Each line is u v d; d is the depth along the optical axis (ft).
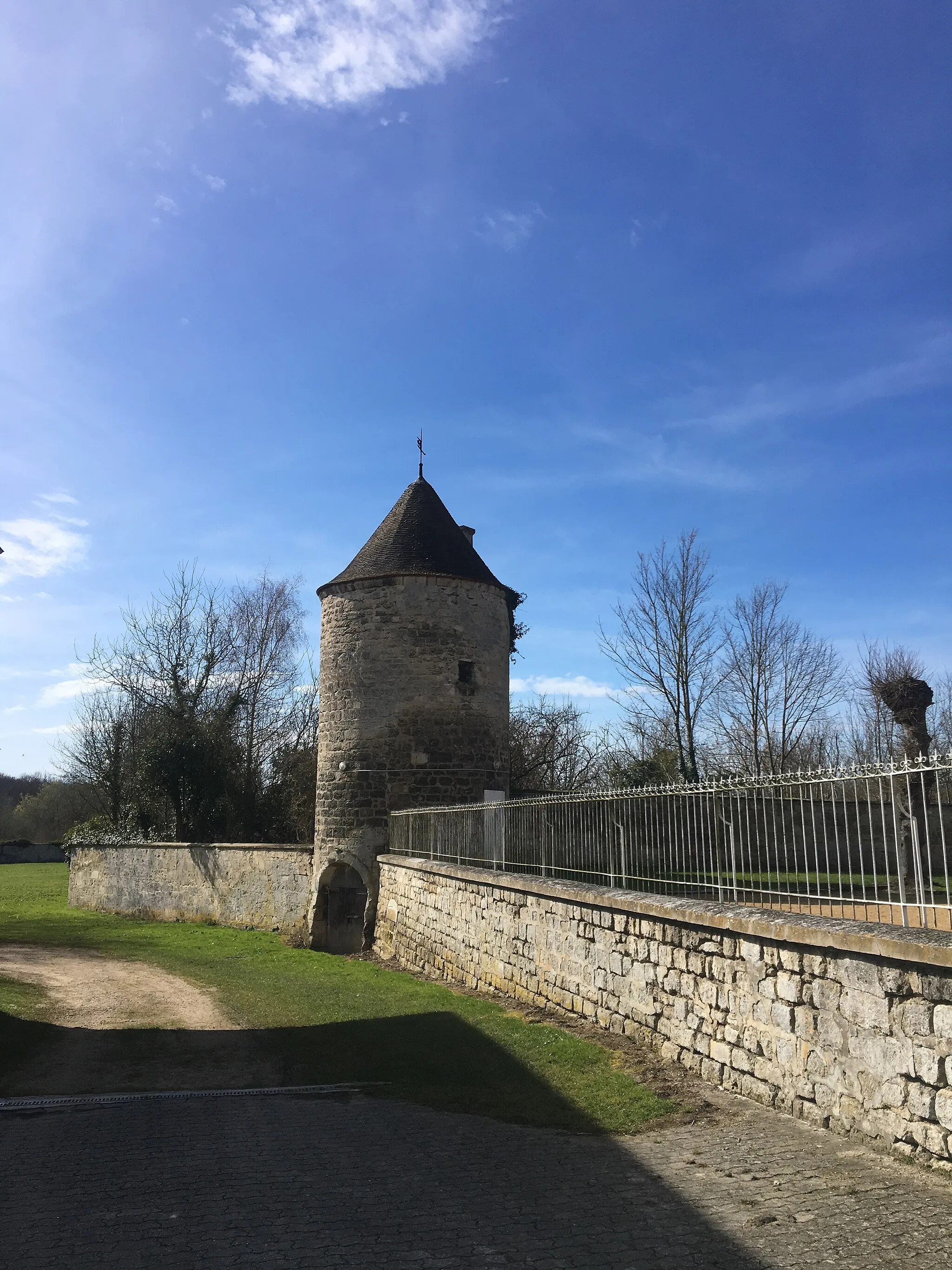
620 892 29.35
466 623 68.44
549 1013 33.86
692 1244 14.62
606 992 30.12
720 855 24.98
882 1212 15.39
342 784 66.54
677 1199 16.49
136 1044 33.78
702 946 24.81
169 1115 23.20
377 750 65.87
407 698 66.13
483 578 70.79
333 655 69.36
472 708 67.51
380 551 69.82
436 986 45.03
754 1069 22.39
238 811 110.52
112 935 74.64
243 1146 20.34
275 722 122.52
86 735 124.16
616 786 87.30
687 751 83.87
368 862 64.44
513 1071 26.48
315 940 67.26
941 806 18.63
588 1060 26.53
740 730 89.76
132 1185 17.78
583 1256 14.33
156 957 61.31
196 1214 16.24
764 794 23.44
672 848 27.35
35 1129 21.86
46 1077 28.48
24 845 196.44
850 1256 13.97
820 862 21.22
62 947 66.18
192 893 86.07
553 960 34.35
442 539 70.95
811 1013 20.49
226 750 108.58
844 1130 19.29
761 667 88.43
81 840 105.60
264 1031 36.04
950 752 17.52
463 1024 33.60
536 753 116.98
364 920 63.98
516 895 38.17
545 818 36.76
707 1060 24.32
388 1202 16.78
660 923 26.99
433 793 65.16
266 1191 17.42
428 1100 24.13
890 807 19.44
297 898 72.69
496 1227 15.56
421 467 76.84
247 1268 14.01
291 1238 15.15
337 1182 17.85
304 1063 30.01
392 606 67.36
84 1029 36.91
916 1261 13.70
